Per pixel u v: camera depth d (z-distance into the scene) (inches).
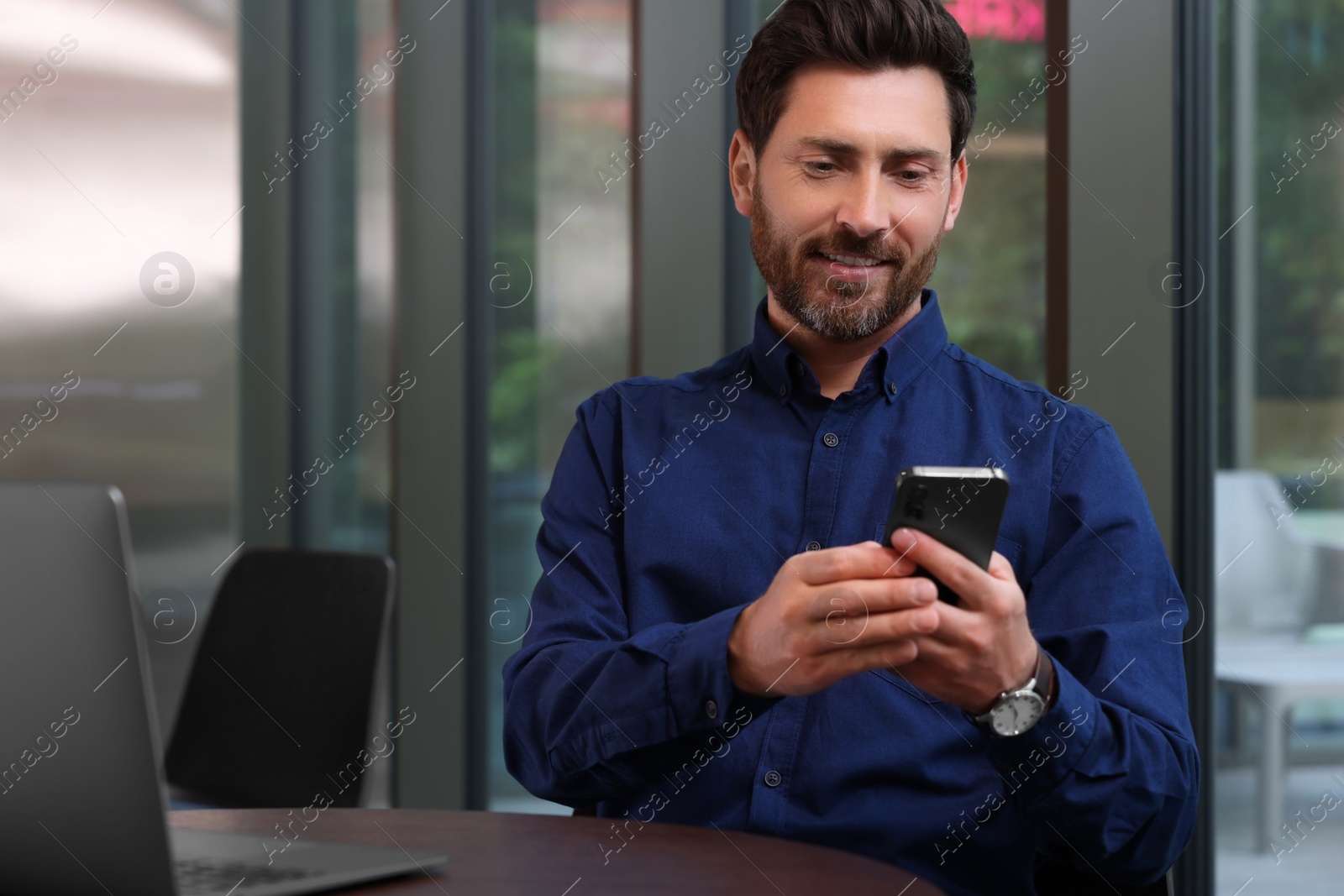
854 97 41.4
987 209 79.3
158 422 108.2
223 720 67.6
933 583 32.5
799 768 40.5
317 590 66.9
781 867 31.3
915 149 41.6
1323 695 69.4
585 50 99.8
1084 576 41.0
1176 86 68.4
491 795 102.7
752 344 47.4
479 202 102.2
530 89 101.2
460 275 100.9
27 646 25.7
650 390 48.5
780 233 42.9
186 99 107.3
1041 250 77.5
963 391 45.5
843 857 32.3
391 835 35.1
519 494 102.6
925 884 29.6
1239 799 69.7
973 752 40.3
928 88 42.1
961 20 79.0
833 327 42.8
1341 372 68.6
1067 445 43.4
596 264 100.2
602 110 99.6
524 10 101.0
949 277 80.8
